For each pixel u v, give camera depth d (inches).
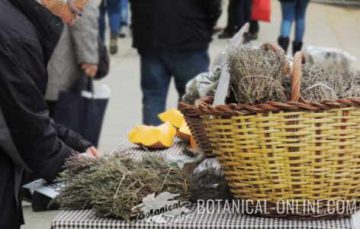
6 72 105.5
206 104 95.1
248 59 94.7
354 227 90.1
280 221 92.6
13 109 106.8
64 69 206.8
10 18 106.5
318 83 93.2
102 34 452.4
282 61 97.3
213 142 94.7
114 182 96.9
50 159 112.0
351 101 88.5
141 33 221.8
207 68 223.8
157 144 125.9
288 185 91.0
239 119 90.2
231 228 91.7
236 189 94.8
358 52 481.1
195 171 103.4
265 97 92.1
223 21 596.1
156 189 96.5
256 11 439.2
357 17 652.7
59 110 205.0
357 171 91.9
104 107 210.2
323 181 91.0
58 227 94.1
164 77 225.8
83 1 111.5
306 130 89.0
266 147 90.0
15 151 110.3
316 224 91.5
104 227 93.7
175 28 217.5
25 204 200.5
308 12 677.3
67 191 100.7
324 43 513.3
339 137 89.6
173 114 132.0
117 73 413.1
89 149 135.5
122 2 523.8
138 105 343.9
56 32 110.9
